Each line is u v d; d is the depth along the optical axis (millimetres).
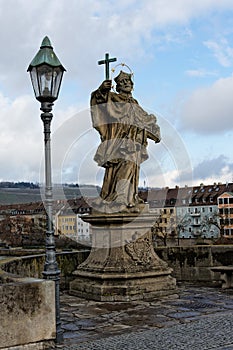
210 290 12766
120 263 11359
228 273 13109
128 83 12398
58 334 7578
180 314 9578
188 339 7512
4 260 10992
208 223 73000
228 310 9992
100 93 12102
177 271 14773
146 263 11586
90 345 7355
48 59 8117
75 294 11828
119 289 11086
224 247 14289
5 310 6949
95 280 11500
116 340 7602
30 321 7188
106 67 12445
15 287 7074
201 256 14539
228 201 73688
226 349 6949
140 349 7020
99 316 9500
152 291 11391
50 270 7805
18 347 7047
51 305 7414
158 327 8484
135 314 9633
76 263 13586
